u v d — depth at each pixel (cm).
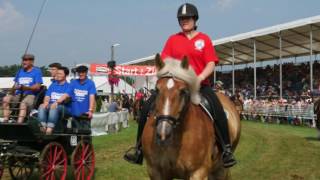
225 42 3844
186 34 656
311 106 3009
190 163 584
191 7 648
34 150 923
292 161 1376
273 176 1126
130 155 673
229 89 4716
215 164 666
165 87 550
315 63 4166
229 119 729
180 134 577
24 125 860
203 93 651
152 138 589
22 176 1018
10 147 883
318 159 1421
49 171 912
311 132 2509
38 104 970
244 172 1175
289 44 3816
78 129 995
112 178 1067
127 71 3834
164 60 587
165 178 606
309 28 3127
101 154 1523
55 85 981
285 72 4312
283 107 3350
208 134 611
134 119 3819
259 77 4603
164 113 539
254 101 3781
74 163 977
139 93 3803
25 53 953
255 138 2120
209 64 638
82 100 1037
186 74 564
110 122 2494
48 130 914
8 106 902
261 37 3534
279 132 2495
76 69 1050
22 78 966
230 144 684
